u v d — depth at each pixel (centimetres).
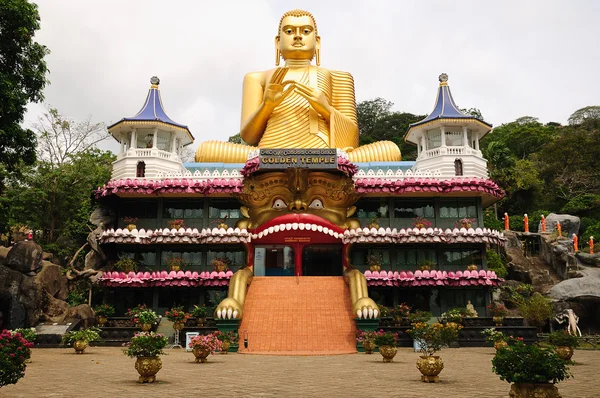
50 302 2830
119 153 3581
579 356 2252
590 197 5775
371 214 3403
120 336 2830
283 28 3841
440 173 3331
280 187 3192
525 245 4547
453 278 3103
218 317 2520
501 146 5991
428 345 1503
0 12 2309
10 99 2306
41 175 4162
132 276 3114
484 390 1192
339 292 2861
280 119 3500
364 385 1276
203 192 3288
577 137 6375
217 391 1173
